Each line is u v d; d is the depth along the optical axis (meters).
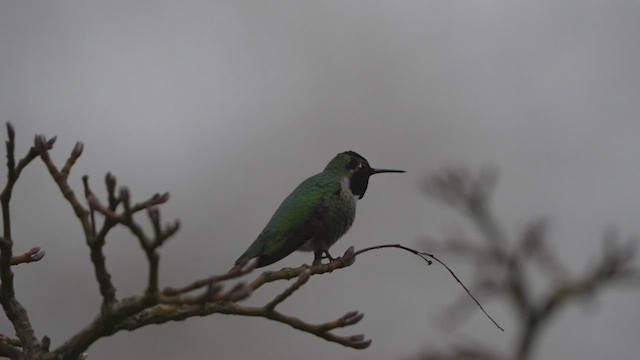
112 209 5.99
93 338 6.43
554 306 5.45
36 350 6.71
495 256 5.82
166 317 6.62
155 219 5.77
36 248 7.46
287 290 6.54
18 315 6.93
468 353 5.60
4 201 6.70
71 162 6.54
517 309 5.53
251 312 6.56
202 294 6.05
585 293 5.40
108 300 6.31
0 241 6.73
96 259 6.17
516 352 5.45
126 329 6.55
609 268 5.43
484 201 6.41
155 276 5.99
